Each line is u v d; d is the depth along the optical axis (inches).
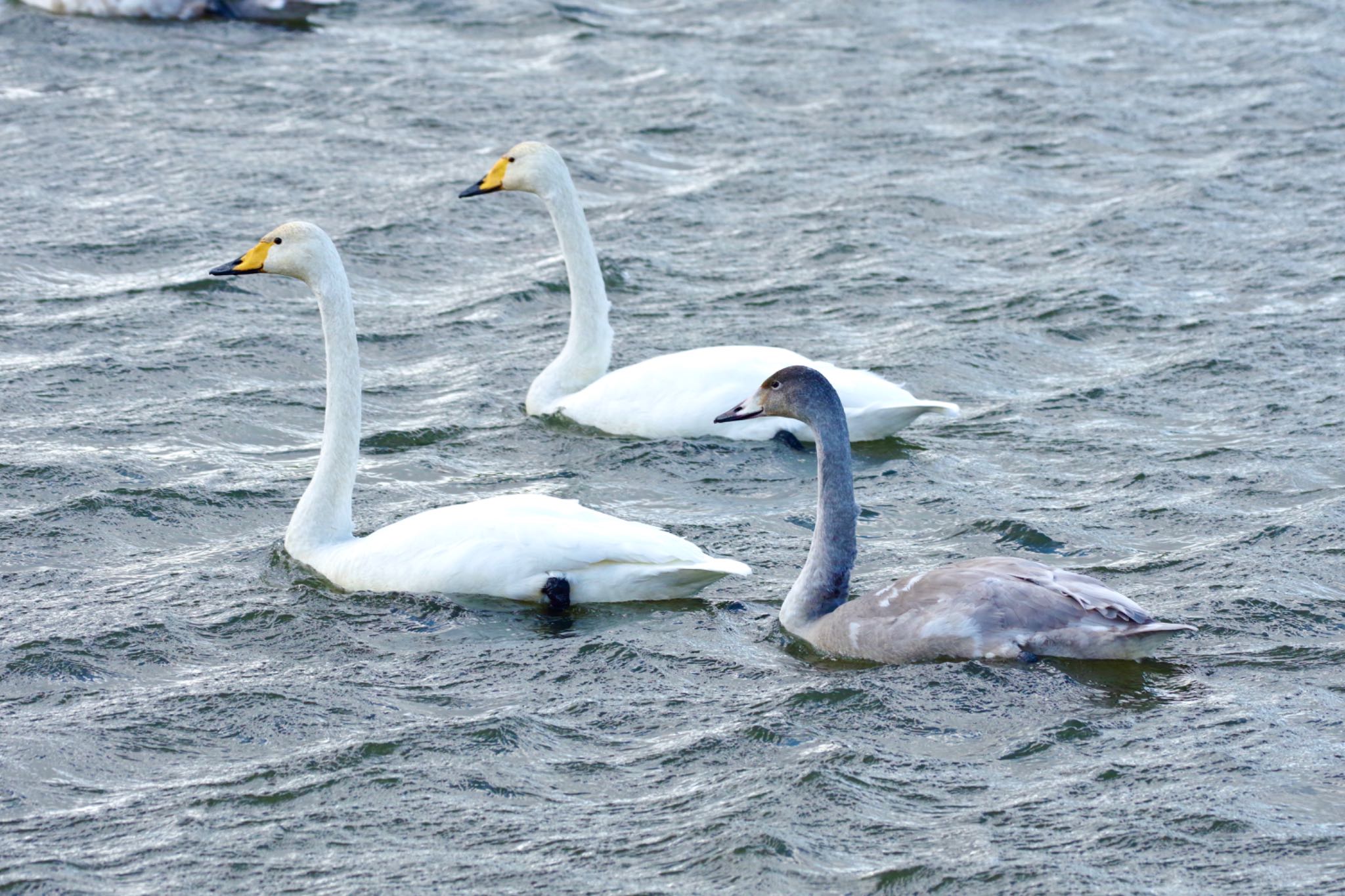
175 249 880.9
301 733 417.1
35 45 1261.1
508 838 367.6
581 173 1030.4
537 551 488.1
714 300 834.2
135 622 478.0
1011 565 454.6
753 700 429.7
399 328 794.2
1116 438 645.9
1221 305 812.0
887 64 1289.4
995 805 374.9
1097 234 925.2
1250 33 1382.9
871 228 937.5
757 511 577.3
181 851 362.6
